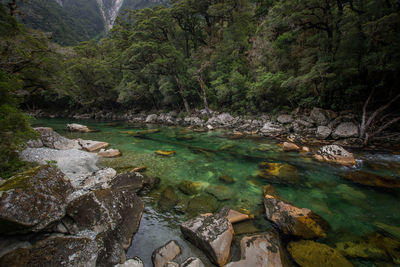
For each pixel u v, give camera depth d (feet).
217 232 14.30
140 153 42.01
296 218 17.35
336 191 23.85
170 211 19.60
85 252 11.65
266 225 16.96
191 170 31.48
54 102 178.81
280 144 47.44
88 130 74.84
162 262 12.87
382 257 13.43
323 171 30.04
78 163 33.17
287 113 66.80
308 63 50.83
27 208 12.19
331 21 47.78
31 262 10.44
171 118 104.94
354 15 41.88
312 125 54.19
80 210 14.12
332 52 49.19
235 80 81.10
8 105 20.38
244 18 103.65
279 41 65.00
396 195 22.61
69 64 118.11
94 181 23.29
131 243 15.15
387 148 38.70
